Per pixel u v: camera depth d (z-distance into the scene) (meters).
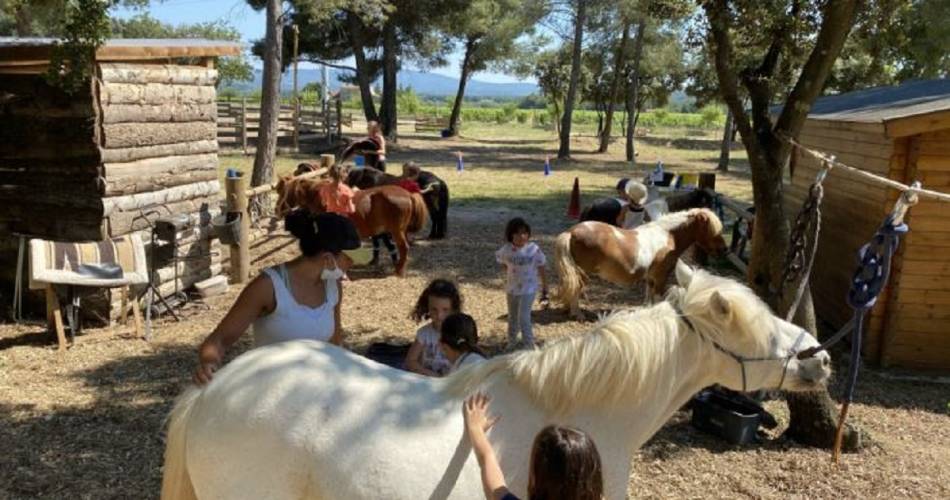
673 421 5.70
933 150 6.92
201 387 2.64
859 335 3.86
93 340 6.93
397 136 35.97
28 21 16.48
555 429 2.16
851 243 8.05
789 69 5.96
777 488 4.71
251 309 2.89
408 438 2.38
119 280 6.73
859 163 7.94
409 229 10.27
